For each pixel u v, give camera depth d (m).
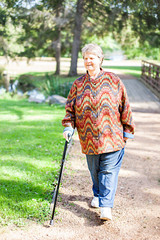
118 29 15.61
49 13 14.43
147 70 14.91
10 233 2.53
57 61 19.78
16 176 3.61
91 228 2.64
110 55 36.91
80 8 15.34
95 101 2.43
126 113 2.53
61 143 5.10
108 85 2.44
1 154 4.50
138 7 12.55
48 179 3.56
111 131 2.48
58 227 2.63
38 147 4.86
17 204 2.93
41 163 4.09
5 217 2.73
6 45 15.42
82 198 3.17
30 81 17.70
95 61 2.40
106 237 2.52
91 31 17.31
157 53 31.58
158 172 3.99
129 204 3.08
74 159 4.37
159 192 3.37
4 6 13.09
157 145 5.33
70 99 2.63
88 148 2.57
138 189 3.44
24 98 13.25
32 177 3.59
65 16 15.25
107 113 2.45
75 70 19.02
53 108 9.48
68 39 20.00
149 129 6.65
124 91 2.49
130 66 26.52
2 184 3.39
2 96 13.87
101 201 2.62
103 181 2.60
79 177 3.71
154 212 2.93
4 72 20.55
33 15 13.67
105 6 14.48
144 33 15.08
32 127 6.46
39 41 15.98
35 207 2.89
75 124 2.68
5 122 7.12
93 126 2.47
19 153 4.55
